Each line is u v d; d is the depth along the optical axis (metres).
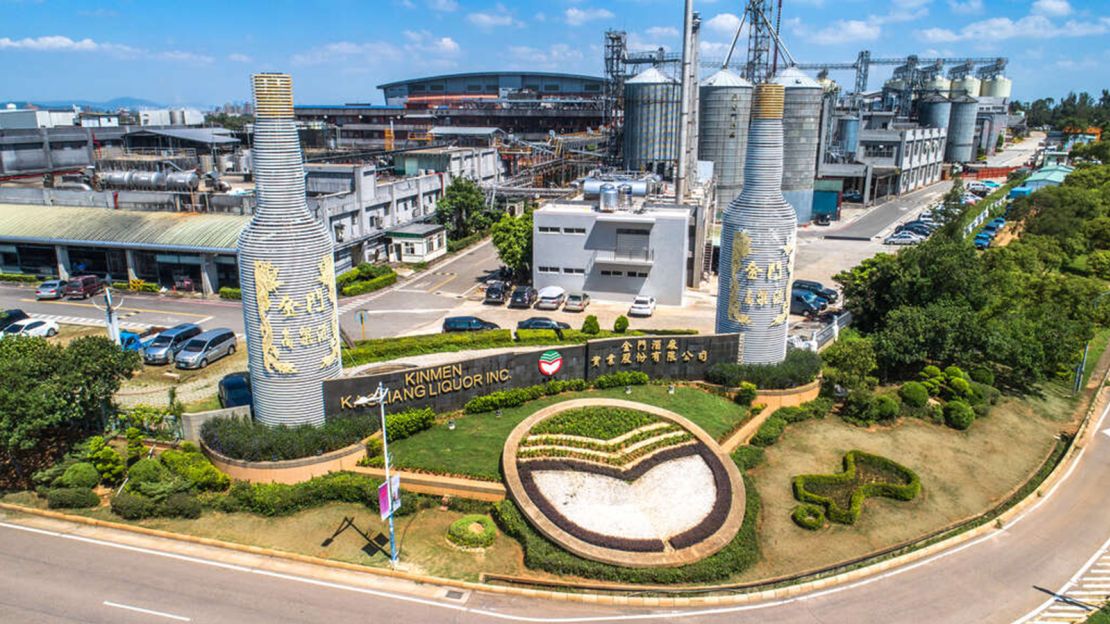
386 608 30.05
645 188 82.25
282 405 40.19
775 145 48.00
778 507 38.81
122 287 75.06
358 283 77.62
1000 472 44.81
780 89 47.28
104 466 38.31
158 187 85.06
